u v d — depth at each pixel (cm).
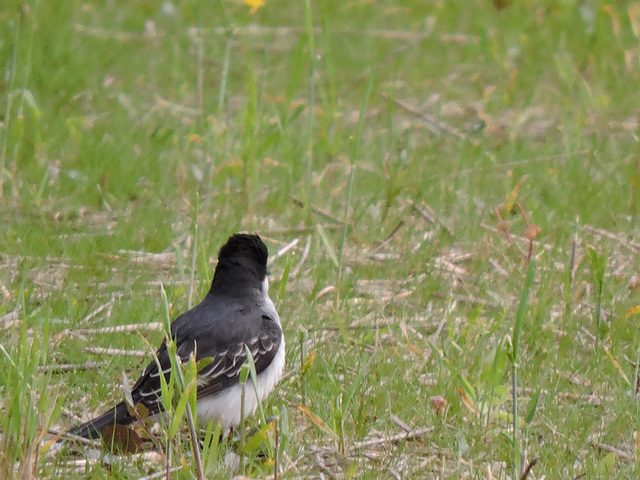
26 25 1970
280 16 2220
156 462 844
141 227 1339
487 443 904
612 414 962
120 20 2148
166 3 2189
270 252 1288
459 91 1881
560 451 884
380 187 1498
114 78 1877
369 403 963
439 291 1221
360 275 1258
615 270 1283
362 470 855
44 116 1659
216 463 825
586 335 1120
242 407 818
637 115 1808
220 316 917
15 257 1228
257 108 1513
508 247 1323
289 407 955
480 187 1512
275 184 1491
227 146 1504
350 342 1076
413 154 1614
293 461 857
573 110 1773
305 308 1146
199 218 1354
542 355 1059
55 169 1491
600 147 1650
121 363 1020
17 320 1042
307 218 1380
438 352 955
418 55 2056
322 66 1977
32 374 805
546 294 1184
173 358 782
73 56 1905
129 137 1616
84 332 1065
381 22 2231
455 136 1694
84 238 1291
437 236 1366
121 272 1217
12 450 770
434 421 930
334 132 1684
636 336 1108
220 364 889
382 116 1773
